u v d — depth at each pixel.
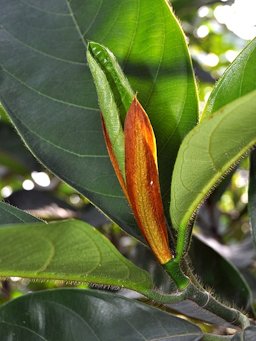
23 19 0.31
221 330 0.40
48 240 0.20
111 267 0.22
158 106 0.28
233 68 0.26
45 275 0.22
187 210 0.23
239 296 0.36
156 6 0.28
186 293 0.24
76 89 0.30
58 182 0.63
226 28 0.84
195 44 0.88
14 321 0.25
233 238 0.66
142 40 0.28
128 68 0.28
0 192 0.70
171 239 0.25
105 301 0.25
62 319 0.25
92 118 0.29
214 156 0.21
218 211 0.61
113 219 0.28
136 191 0.23
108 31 0.29
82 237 0.20
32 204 0.50
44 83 0.30
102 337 0.25
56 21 0.30
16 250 0.20
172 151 0.28
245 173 0.76
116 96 0.23
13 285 0.55
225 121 0.20
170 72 0.28
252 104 0.19
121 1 0.29
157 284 0.34
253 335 0.25
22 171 0.59
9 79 0.30
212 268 0.36
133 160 0.22
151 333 0.25
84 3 0.30
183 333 0.25
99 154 0.29
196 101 0.28
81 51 0.30
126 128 0.22
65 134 0.29
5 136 0.52
